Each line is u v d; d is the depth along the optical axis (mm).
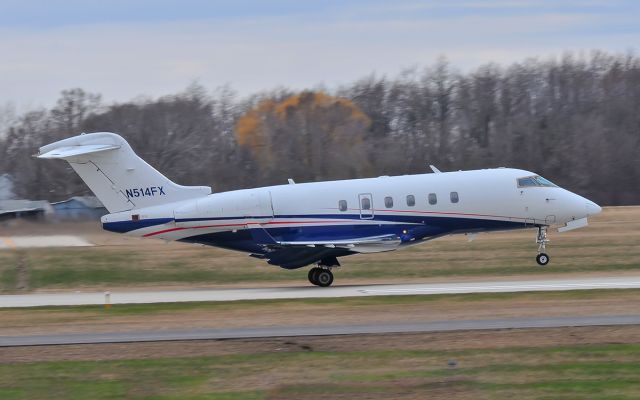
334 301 109812
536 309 97875
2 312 107250
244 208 130250
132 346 81375
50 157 125938
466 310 98438
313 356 76062
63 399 65125
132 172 130750
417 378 68688
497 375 69188
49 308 110312
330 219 131250
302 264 128250
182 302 113562
